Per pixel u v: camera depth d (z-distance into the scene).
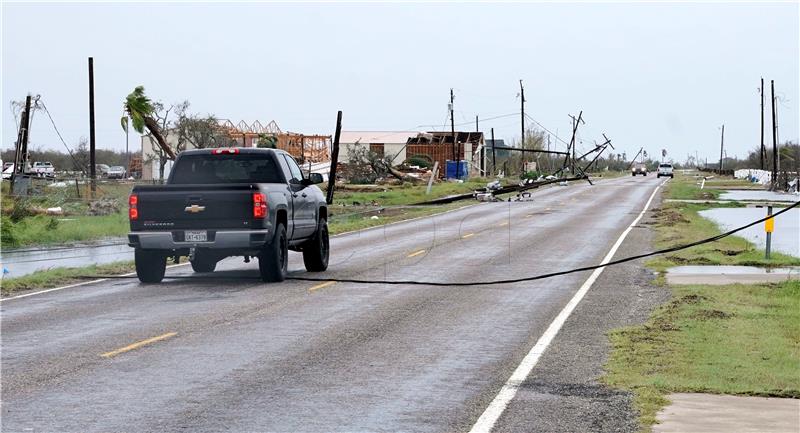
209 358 15.12
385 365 14.66
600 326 18.52
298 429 10.91
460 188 99.25
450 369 14.34
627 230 46.66
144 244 24.64
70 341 16.56
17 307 20.89
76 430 10.80
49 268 28.69
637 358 15.12
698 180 142.12
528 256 33.66
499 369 14.36
